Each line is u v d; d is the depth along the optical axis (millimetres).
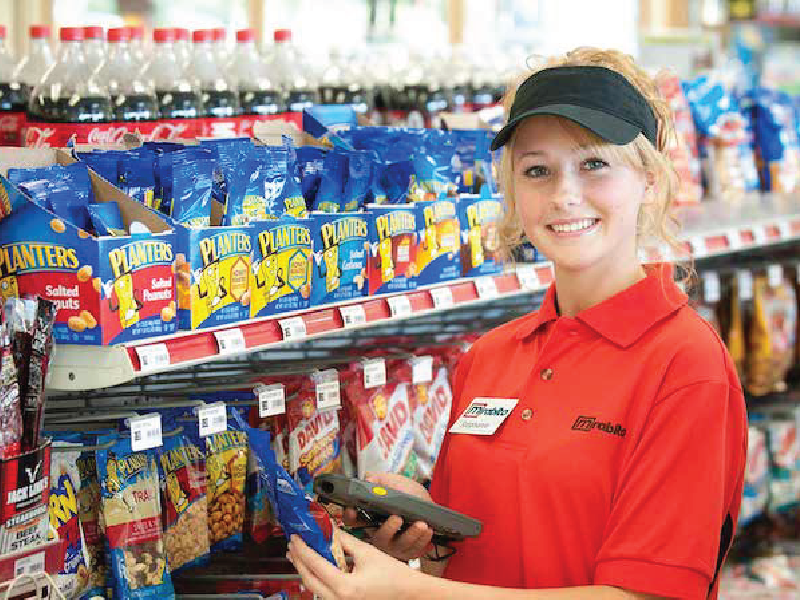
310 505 1947
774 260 5301
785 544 5086
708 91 5176
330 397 2730
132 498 2266
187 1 5578
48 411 2416
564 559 2002
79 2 5102
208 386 2658
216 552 2691
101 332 1950
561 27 7055
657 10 7496
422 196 2904
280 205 2436
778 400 5328
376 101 3742
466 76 3807
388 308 2713
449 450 2203
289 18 5941
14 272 1998
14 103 2816
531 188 2023
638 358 1982
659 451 1896
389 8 6332
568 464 1988
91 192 2182
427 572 2338
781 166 5625
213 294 2201
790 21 9234
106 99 2574
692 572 1853
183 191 2213
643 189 2064
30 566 1832
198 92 2848
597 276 2061
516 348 2223
